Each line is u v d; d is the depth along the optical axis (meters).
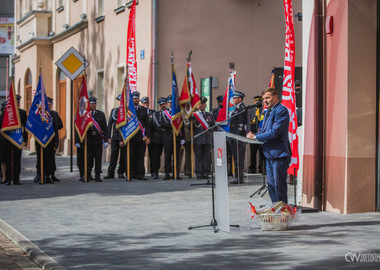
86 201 14.23
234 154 17.92
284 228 10.18
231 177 19.89
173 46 22.77
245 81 23.31
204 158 19.69
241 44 23.30
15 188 17.20
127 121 19.28
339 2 12.24
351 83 12.06
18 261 8.38
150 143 20.62
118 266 7.77
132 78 22.70
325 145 12.59
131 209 12.91
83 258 8.27
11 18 54.34
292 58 13.10
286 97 12.99
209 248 8.80
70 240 9.55
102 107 28.06
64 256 8.41
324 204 12.60
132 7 22.56
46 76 34.78
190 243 9.19
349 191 12.09
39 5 35.44
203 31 23.00
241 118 17.89
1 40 54.12
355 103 12.09
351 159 12.08
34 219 11.65
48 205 13.59
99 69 27.91
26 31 36.97
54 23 34.16
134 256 8.35
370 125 12.21
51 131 18.53
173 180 19.53
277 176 10.48
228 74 23.17
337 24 12.27
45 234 10.09
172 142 19.73
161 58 22.64
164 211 12.59
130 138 19.27
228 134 9.88
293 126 12.84
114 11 26.11
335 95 12.34
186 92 19.38
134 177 19.84
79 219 11.62
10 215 12.16
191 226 10.56
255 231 10.14
